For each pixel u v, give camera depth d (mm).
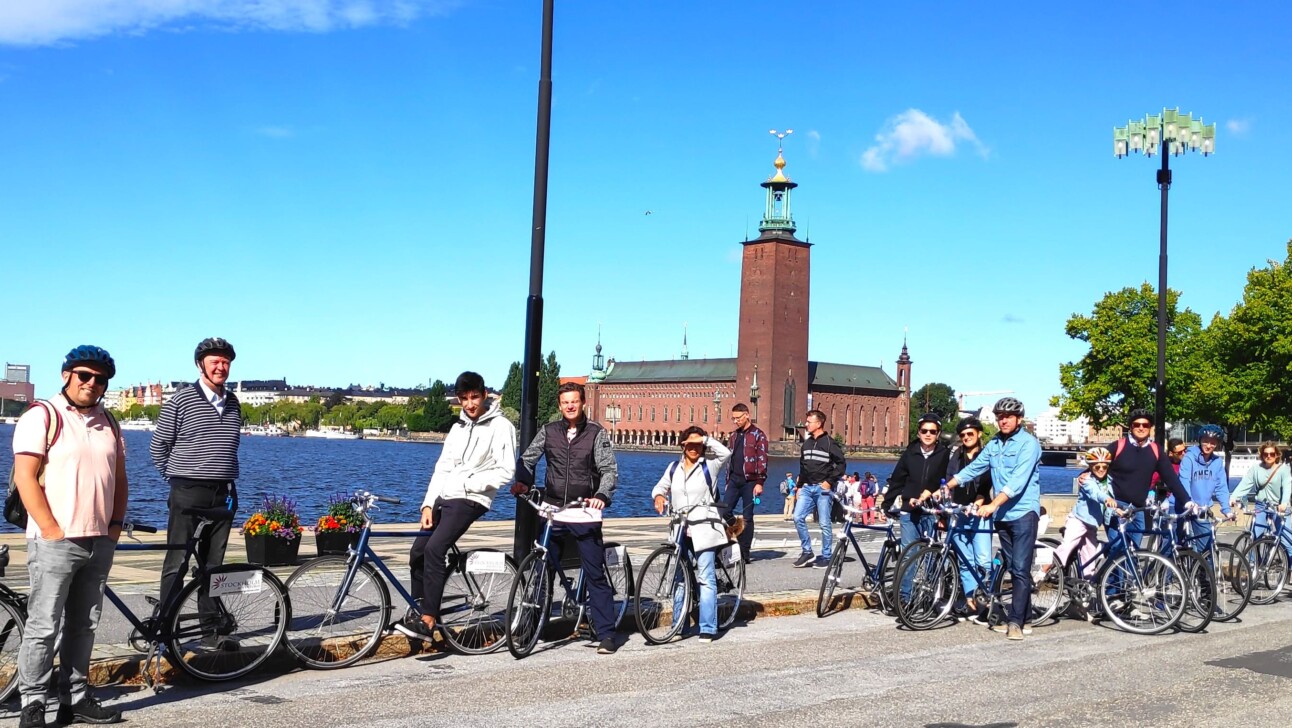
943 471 13094
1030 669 10141
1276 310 57062
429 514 10320
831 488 16656
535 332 12320
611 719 8078
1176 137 25594
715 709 8414
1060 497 31266
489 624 10656
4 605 8312
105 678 8867
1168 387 61094
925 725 8047
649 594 11617
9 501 7703
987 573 12484
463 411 10312
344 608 10008
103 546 7863
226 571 9141
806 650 10930
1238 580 13586
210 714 8078
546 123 12484
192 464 9695
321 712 8172
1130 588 12422
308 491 67562
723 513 13523
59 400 7684
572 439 10805
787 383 194375
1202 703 8836
